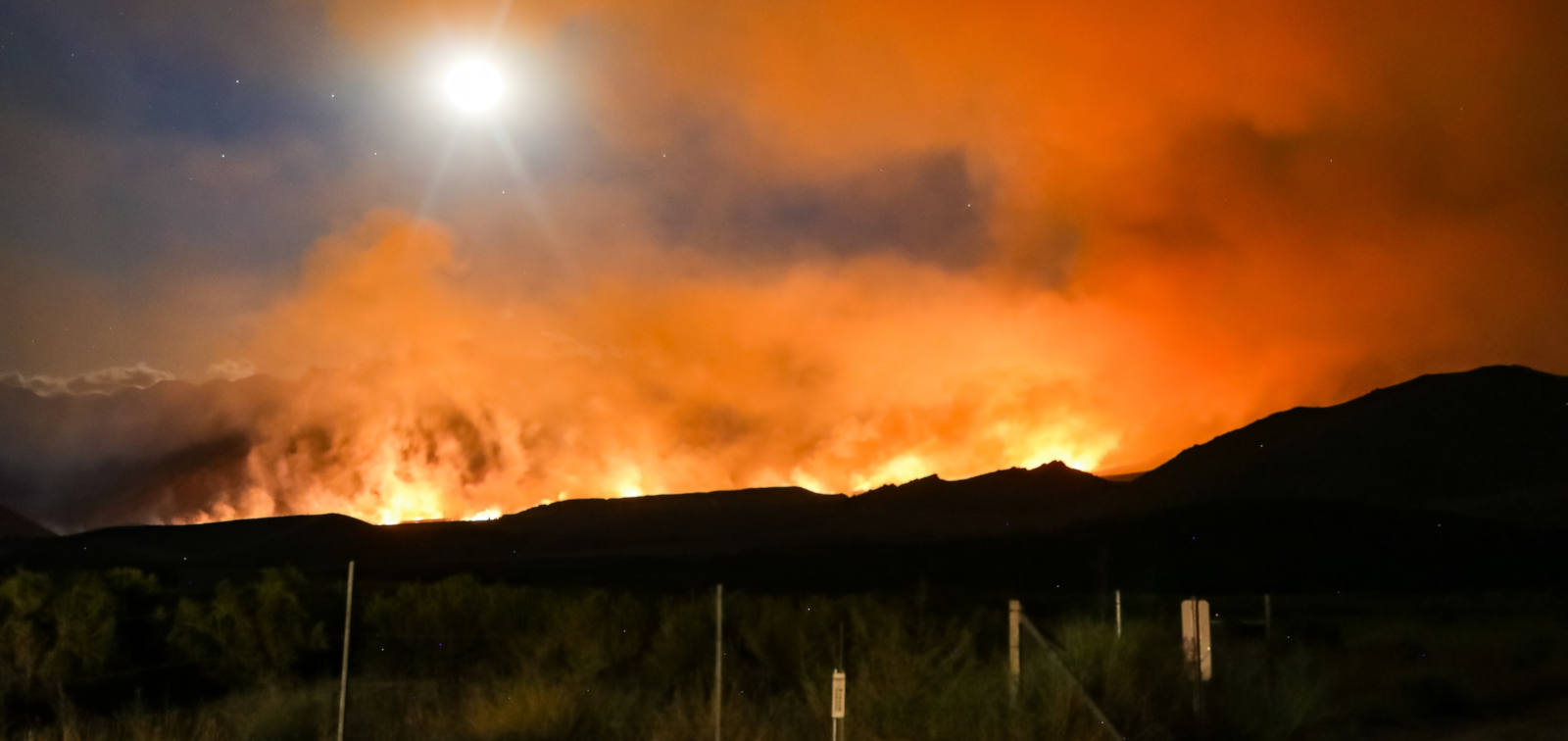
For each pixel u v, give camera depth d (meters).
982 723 12.10
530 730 12.88
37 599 15.26
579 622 17.81
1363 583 55.78
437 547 110.81
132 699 14.77
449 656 18.09
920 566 64.31
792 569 65.06
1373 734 14.30
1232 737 13.27
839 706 11.49
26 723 13.36
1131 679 13.23
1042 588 56.66
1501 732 14.40
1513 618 27.00
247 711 13.88
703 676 16.30
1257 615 32.56
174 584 19.88
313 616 17.77
